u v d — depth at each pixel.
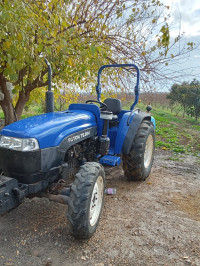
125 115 4.01
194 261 2.34
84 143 3.30
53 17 3.63
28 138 2.36
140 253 2.44
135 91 4.19
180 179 4.54
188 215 3.21
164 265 2.28
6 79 4.70
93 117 3.49
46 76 5.28
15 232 2.71
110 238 2.67
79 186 2.44
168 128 11.68
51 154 2.55
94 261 2.32
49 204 3.36
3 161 2.45
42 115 3.04
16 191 2.31
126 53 4.80
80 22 4.57
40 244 2.53
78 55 4.40
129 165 3.98
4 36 3.09
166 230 2.84
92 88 5.39
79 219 2.37
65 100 6.43
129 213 3.21
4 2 2.87
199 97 16.81
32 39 3.77
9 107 5.01
